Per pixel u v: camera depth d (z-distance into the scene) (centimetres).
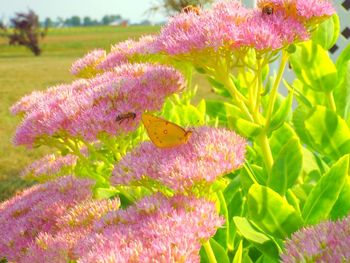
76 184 37
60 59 537
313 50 35
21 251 34
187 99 47
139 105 34
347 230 22
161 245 23
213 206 26
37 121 36
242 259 32
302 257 21
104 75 39
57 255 30
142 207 27
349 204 29
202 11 32
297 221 27
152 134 29
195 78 230
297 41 30
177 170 27
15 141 37
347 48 37
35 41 639
